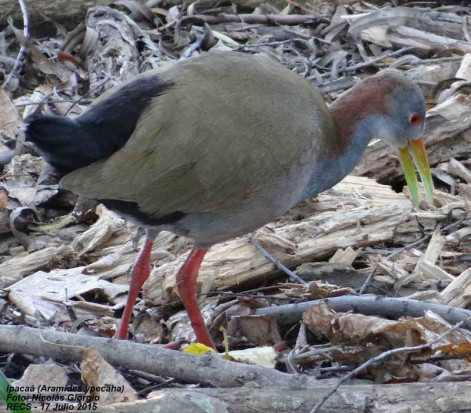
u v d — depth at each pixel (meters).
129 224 11.67
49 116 8.91
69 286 10.81
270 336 10.07
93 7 16.03
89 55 15.37
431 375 8.96
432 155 13.34
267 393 7.81
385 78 10.52
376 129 10.56
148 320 10.57
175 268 10.76
